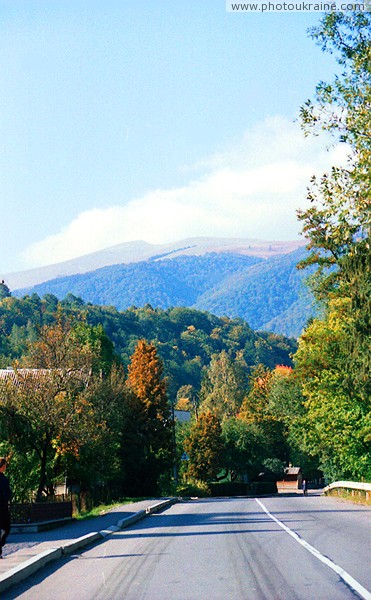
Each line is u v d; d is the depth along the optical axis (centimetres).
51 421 3647
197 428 10306
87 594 1089
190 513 3350
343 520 2491
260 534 2006
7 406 3616
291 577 1168
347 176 2805
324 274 4722
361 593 998
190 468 10181
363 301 4081
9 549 1706
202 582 1155
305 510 3303
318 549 1560
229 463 11456
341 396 5338
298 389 6981
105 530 2248
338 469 6831
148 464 6469
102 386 4150
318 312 6028
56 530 2305
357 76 2800
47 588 1171
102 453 4122
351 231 2820
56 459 4041
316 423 5772
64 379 3778
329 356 5362
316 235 4059
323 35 2911
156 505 3719
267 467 11956
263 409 12581
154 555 1578
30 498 3903
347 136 2800
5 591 1149
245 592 1039
